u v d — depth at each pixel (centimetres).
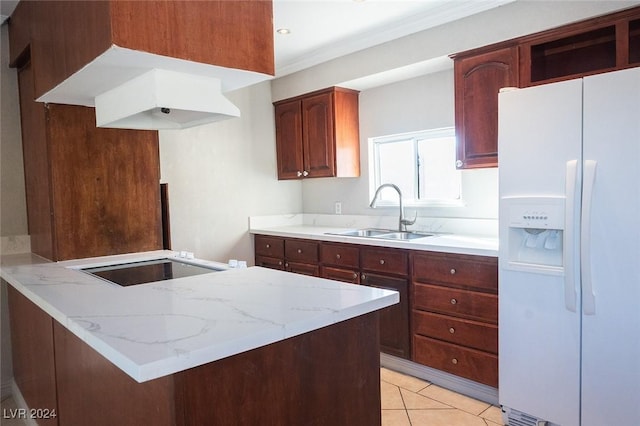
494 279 241
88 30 153
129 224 257
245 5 172
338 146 370
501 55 258
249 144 410
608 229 182
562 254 201
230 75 177
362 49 336
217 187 389
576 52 254
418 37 300
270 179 426
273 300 143
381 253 299
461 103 278
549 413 205
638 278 176
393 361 301
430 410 245
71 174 237
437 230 335
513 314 216
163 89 165
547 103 199
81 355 154
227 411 114
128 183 257
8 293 267
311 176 389
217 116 201
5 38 268
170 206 362
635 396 179
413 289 281
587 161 187
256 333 111
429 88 333
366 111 380
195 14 157
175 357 96
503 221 216
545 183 201
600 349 187
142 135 262
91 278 189
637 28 227
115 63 155
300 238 363
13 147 273
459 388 265
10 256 260
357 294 151
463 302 255
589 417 192
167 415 105
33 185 261
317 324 125
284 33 314
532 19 243
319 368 137
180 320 122
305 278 180
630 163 177
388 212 372
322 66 370
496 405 248
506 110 213
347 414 146
